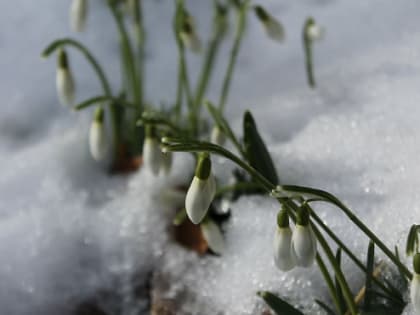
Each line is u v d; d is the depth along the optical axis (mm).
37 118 729
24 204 640
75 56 789
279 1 849
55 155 669
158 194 616
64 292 592
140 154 657
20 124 725
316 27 666
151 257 592
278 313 495
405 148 588
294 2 845
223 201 587
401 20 763
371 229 534
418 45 709
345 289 474
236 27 695
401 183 560
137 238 600
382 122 620
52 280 595
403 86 657
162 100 728
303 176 591
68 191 645
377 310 496
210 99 729
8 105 741
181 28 615
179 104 656
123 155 659
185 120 690
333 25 794
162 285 573
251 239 561
